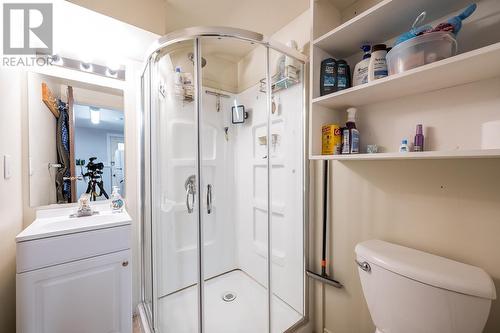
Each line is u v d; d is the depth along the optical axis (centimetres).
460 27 74
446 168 88
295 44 144
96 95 157
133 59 168
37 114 136
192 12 149
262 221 179
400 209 102
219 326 141
